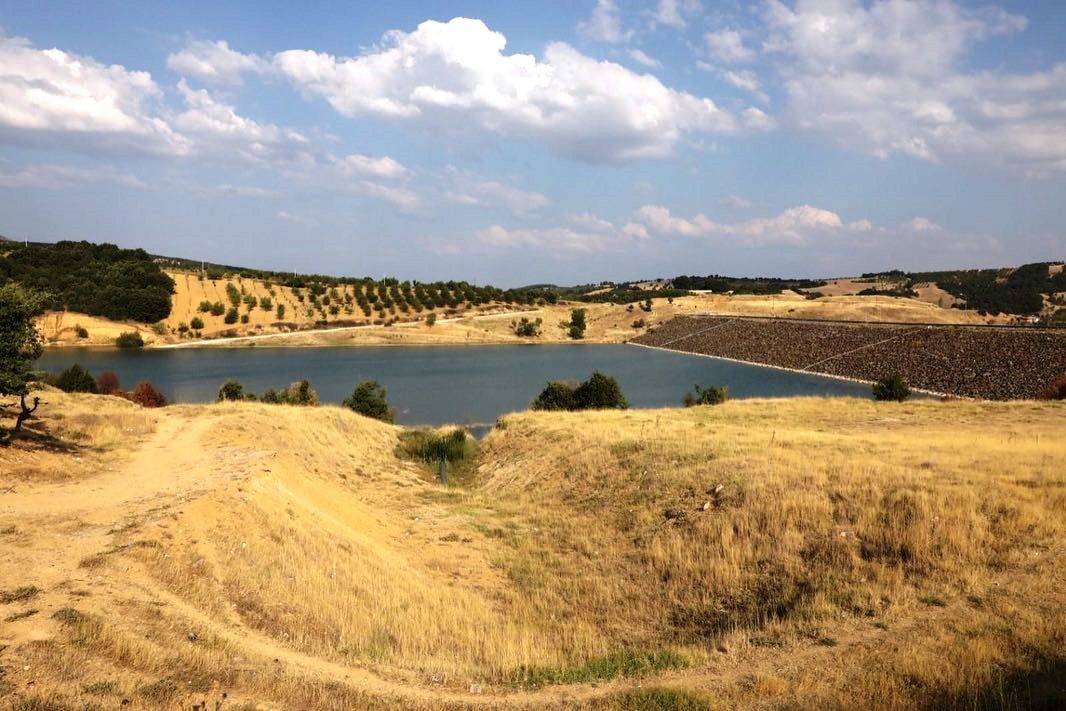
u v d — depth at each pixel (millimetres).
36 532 14273
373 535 21375
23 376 21453
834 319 159625
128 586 12188
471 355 140625
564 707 9820
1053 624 10602
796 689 9672
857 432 30734
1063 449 22109
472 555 20234
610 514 22203
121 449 24266
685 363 128250
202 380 93250
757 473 20719
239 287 174375
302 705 9477
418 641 13047
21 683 8391
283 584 14297
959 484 17375
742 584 15492
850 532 16078
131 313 144375
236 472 21094
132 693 8703
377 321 174875
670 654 11812
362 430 39938
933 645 10594
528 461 32125
